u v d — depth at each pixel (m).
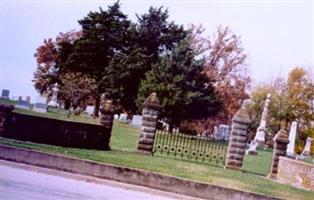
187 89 36.69
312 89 47.53
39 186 10.53
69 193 10.36
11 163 12.49
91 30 45.16
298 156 33.78
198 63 37.69
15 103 40.22
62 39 47.94
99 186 11.77
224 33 48.47
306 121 46.53
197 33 48.03
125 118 44.12
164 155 19.75
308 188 16.34
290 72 48.91
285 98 47.78
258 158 28.48
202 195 12.57
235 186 13.66
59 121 17.17
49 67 48.34
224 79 48.41
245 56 48.94
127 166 13.62
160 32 45.88
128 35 45.50
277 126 46.66
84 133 17.73
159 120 37.44
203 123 44.41
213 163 19.80
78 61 45.31
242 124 18.80
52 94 46.44
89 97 45.22
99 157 14.65
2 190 9.57
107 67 42.66
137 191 12.03
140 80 40.16
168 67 36.84
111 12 45.56
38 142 16.66
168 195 12.20
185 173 14.45
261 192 13.48
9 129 16.53
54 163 12.86
